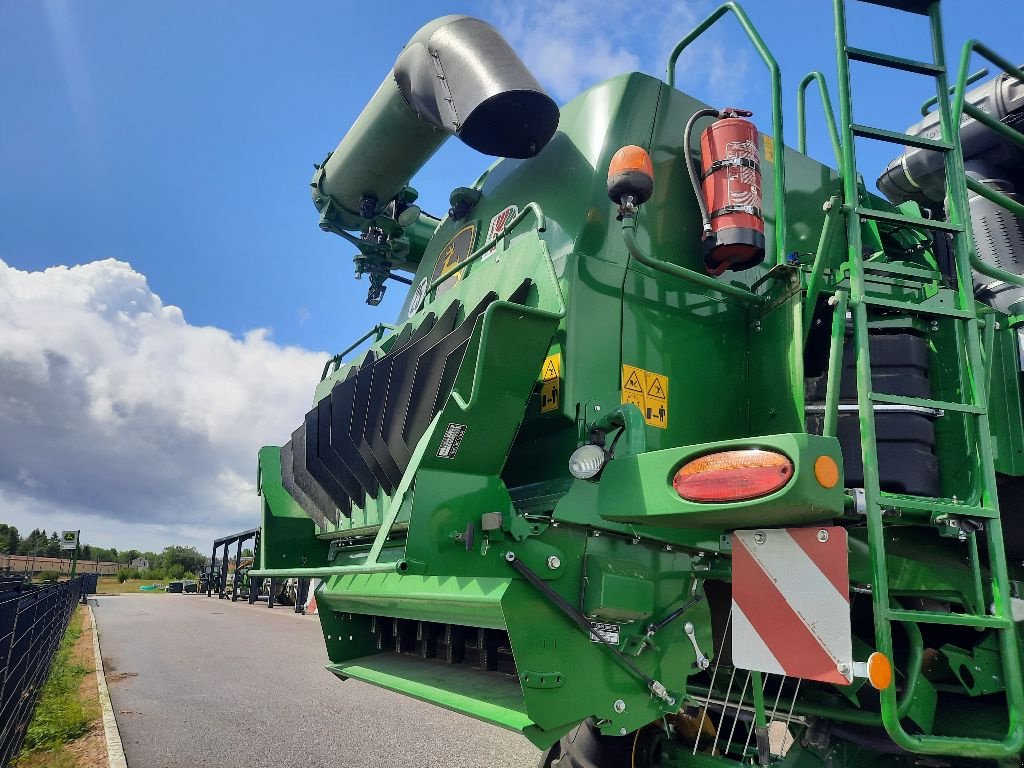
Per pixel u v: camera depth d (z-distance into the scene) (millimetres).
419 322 3885
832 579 2258
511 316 2535
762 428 3213
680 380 3141
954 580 3111
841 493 2115
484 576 2486
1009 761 2973
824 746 3016
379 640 4305
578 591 2551
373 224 5996
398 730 7043
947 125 3053
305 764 5840
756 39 3455
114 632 17234
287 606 29953
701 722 3201
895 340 3023
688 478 2252
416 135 4855
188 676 10570
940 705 3186
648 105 3441
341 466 3867
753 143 3303
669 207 3379
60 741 6586
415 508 2465
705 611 2807
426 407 2953
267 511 4598
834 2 3006
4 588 6926
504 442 2633
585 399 2857
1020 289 4133
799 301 3064
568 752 3115
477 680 3098
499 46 3498
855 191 2840
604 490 2516
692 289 3289
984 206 4520
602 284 3041
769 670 2338
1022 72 3469
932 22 3139
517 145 3605
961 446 2949
